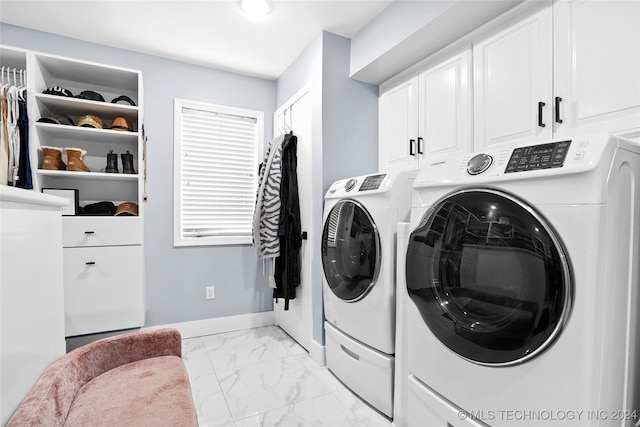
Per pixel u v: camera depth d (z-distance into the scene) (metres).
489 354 0.98
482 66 1.68
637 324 0.93
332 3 1.97
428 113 2.01
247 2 1.96
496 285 0.98
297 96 2.57
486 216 1.01
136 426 0.84
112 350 1.16
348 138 2.31
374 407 1.65
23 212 0.77
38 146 2.06
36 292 0.83
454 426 1.10
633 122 1.14
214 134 2.93
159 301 2.67
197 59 2.72
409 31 1.80
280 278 2.54
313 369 2.12
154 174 2.66
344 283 1.83
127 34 2.34
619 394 0.86
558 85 1.36
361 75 2.30
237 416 1.61
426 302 1.19
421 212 1.29
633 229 0.91
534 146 0.98
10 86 1.97
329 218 2.02
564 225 0.85
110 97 2.55
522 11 1.50
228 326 2.89
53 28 2.26
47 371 0.87
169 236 2.71
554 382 0.85
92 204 2.31
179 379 1.08
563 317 0.83
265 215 2.53
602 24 1.22
